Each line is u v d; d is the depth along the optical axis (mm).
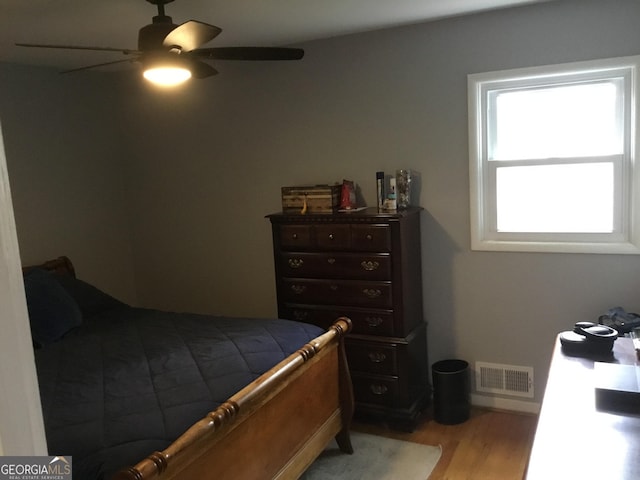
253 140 3990
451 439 3168
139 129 4406
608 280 3125
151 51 2371
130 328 3100
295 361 2438
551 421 1512
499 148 3369
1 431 638
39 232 3941
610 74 3006
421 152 3459
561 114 3203
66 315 3152
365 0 2742
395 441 3176
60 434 1902
